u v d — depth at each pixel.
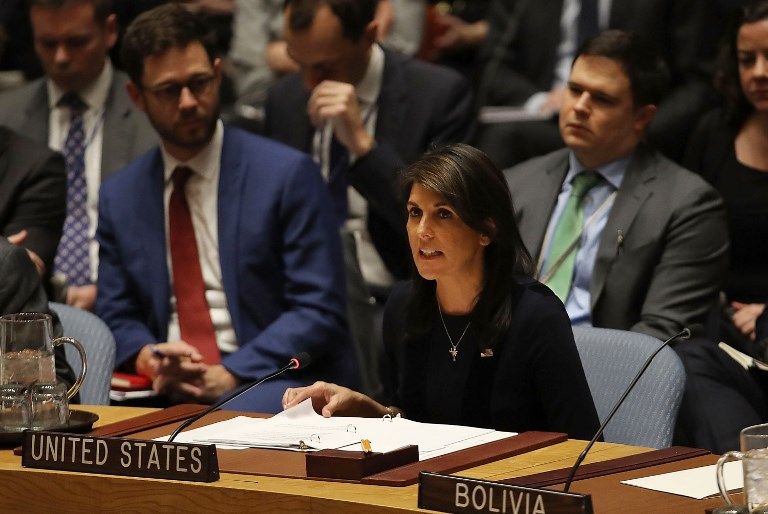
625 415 12.33
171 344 15.18
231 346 16.14
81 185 19.70
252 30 26.41
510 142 22.25
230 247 15.95
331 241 16.25
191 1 26.48
